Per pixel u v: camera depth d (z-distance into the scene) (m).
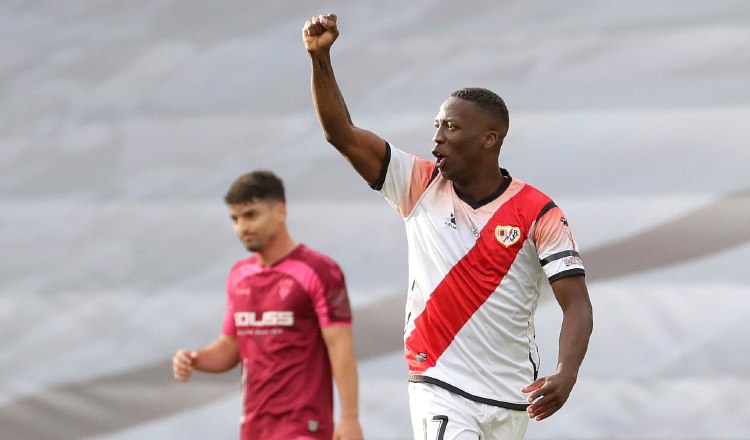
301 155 22.09
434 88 21.97
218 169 22.33
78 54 23.42
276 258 16.23
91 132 22.88
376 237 21.34
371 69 22.25
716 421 19.44
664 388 19.67
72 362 21.73
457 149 12.08
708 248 20.03
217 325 21.61
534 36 21.77
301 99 22.44
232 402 21.11
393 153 12.42
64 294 22.08
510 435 12.55
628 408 19.73
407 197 12.52
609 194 20.62
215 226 22.03
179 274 21.89
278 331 16.03
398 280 21.05
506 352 12.41
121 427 21.41
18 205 22.64
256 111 22.52
